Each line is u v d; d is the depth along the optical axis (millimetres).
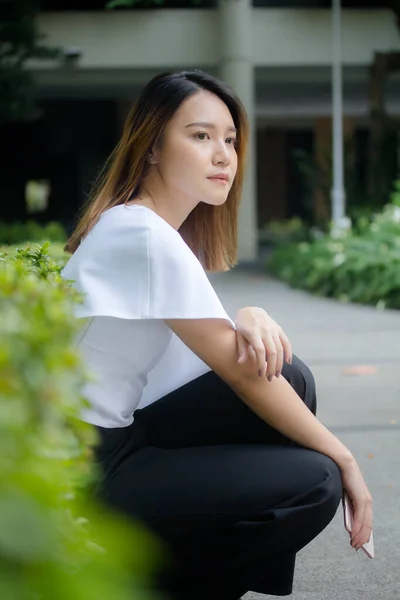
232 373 2039
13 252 2562
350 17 22609
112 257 1990
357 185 22188
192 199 2262
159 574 2047
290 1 25891
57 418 940
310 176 22828
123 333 1996
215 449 2119
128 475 2049
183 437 2213
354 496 2119
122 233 2008
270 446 2133
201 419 2205
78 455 1128
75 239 2277
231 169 2230
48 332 1029
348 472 2115
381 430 5289
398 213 15781
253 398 2078
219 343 2006
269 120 35469
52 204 31531
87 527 1051
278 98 29422
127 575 965
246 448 2117
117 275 1977
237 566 2070
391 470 4418
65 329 1114
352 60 22703
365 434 5199
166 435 2211
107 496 2006
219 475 2031
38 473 838
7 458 809
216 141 2201
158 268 1972
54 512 876
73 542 941
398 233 15039
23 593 825
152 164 2238
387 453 4754
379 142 22078
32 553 815
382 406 5977
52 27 22250
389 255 13188
